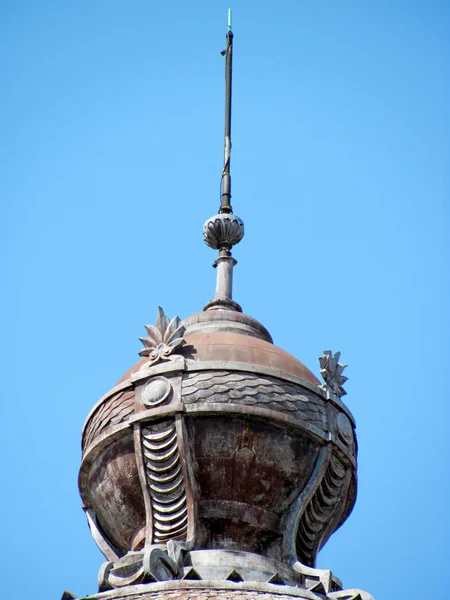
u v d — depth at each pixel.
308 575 56.88
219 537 57.22
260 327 62.16
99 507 59.69
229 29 70.81
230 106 68.81
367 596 56.16
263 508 57.84
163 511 57.22
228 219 64.88
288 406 58.28
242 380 58.12
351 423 60.50
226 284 63.91
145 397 58.00
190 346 59.28
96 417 59.59
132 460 58.31
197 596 53.72
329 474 59.06
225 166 66.88
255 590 54.66
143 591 54.56
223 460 57.44
